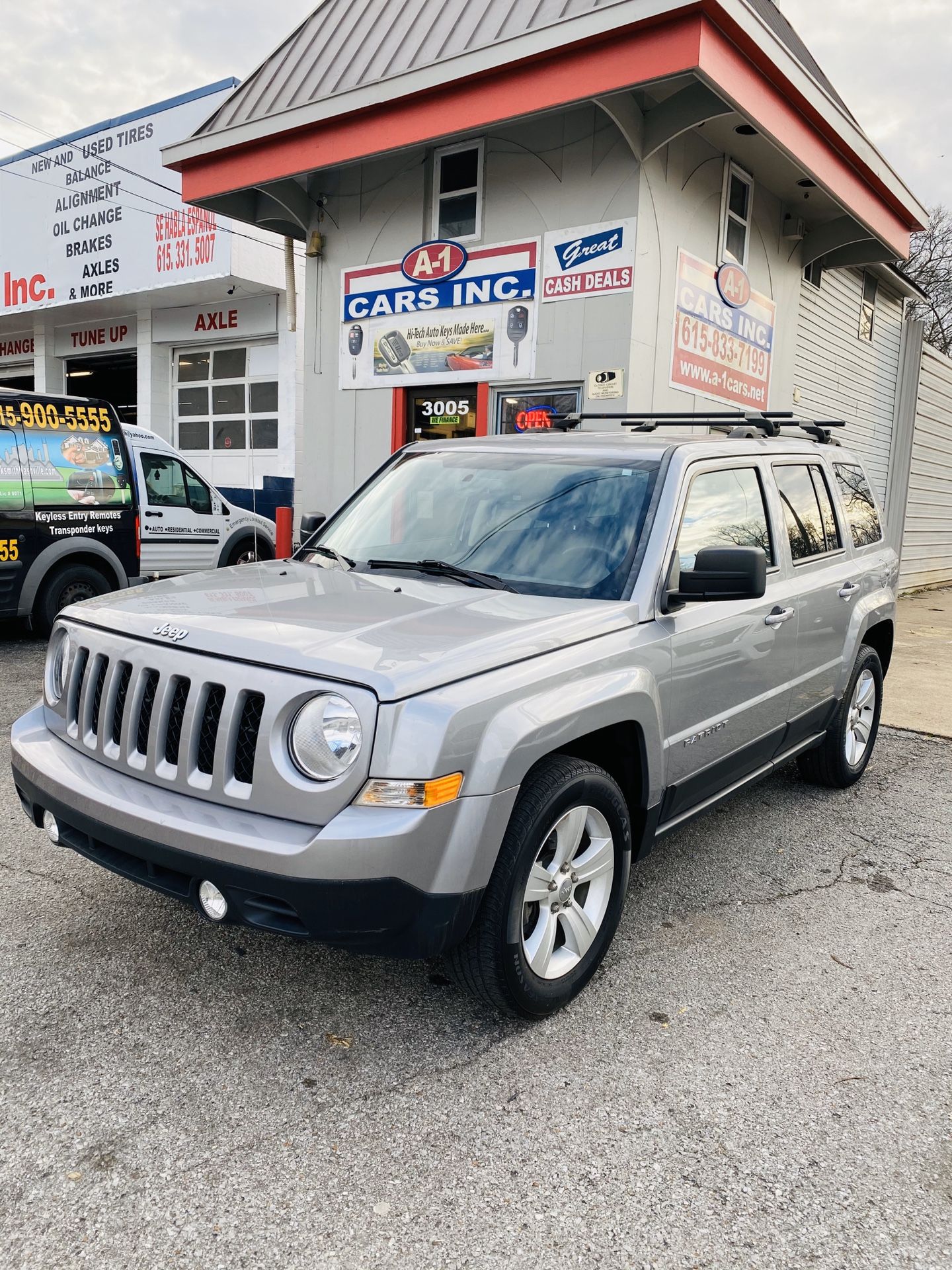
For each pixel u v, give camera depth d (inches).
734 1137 97.5
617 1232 84.3
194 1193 86.6
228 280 541.6
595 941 122.3
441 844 96.6
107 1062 105.3
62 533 320.5
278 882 94.0
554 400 363.6
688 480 142.6
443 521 150.2
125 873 109.2
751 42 301.6
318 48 404.8
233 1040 110.3
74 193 608.7
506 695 103.5
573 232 346.9
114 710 114.9
